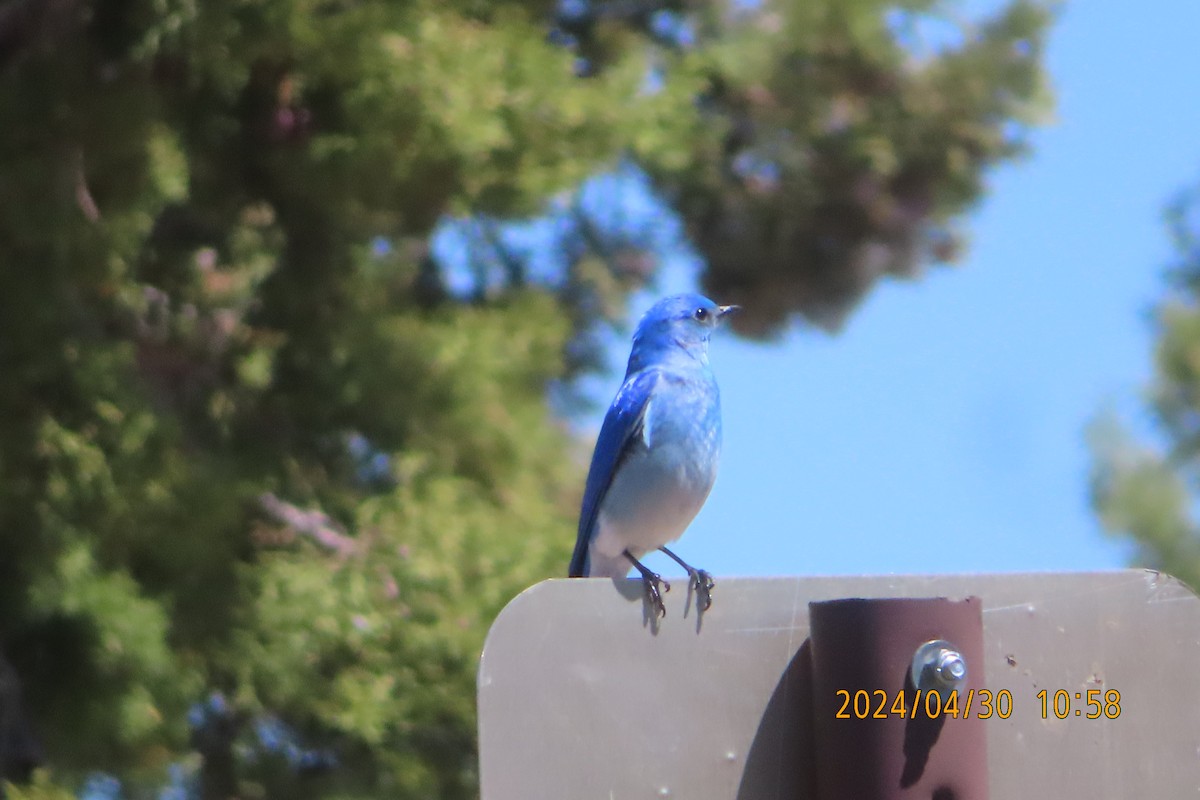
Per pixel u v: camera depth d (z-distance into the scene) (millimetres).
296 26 11039
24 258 11023
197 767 12312
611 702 4770
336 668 11547
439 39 11430
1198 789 5047
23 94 11203
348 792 12172
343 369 12391
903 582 5059
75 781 11328
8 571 10719
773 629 4918
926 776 4574
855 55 16812
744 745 4824
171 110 11773
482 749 4684
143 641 10625
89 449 10664
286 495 12242
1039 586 5141
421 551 11703
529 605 4785
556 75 11719
